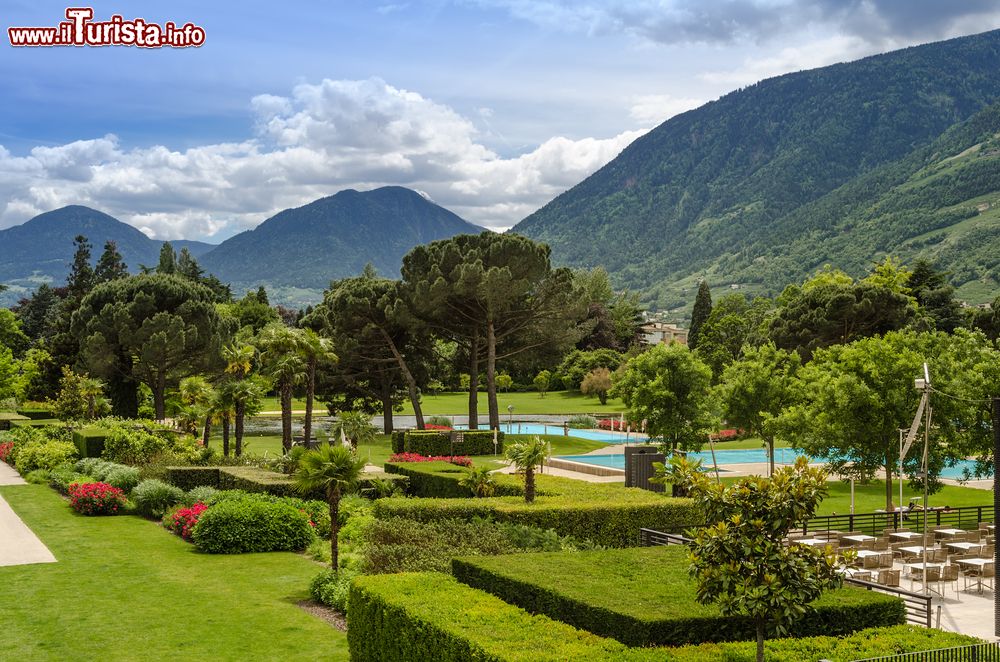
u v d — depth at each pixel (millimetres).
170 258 143250
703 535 11258
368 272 116688
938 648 12227
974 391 34312
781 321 76188
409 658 13867
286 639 18094
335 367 66938
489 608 14289
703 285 131625
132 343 67250
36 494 40062
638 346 122562
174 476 38250
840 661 11758
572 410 100375
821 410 36625
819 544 26109
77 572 24328
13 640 18000
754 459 55750
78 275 118188
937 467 33625
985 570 22312
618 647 12195
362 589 15711
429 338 69625
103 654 17109
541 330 67000
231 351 52656
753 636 13023
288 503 31125
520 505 27859
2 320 108750
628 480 35688
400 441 56906
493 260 62938
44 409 82188
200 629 18797
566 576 15266
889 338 38344
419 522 26578
